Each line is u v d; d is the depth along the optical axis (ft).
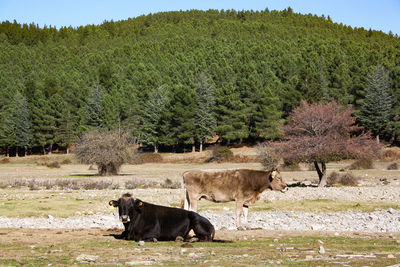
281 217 68.95
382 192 103.09
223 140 379.35
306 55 497.46
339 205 83.61
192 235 40.78
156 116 362.53
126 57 610.24
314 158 120.98
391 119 330.13
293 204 85.20
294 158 122.93
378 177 155.74
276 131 326.03
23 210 79.51
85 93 421.59
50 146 398.42
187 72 453.58
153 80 419.74
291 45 623.36
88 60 602.85
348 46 572.92
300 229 55.42
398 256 33.30
